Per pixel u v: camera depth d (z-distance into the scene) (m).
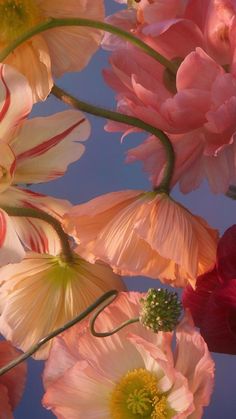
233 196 0.64
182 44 0.60
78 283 0.66
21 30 0.60
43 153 0.60
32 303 0.66
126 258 0.59
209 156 0.60
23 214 0.60
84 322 0.66
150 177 0.62
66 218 0.59
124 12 0.62
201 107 0.58
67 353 0.66
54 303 0.66
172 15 0.59
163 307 0.62
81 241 0.59
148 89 0.60
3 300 0.67
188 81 0.58
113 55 0.60
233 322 0.61
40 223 0.62
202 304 0.62
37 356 0.67
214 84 0.57
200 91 0.57
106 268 0.67
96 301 0.63
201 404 0.61
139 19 0.60
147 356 0.66
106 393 0.66
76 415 0.66
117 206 0.60
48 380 0.66
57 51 0.61
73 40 0.61
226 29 0.59
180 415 0.61
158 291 0.62
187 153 0.61
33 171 0.60
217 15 0.58
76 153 0.60
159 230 0.58
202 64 0.57
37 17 0.60
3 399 0.71
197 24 0.60
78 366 0.66
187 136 0.60
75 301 0.66
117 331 0.64
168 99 0.57
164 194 0.60
